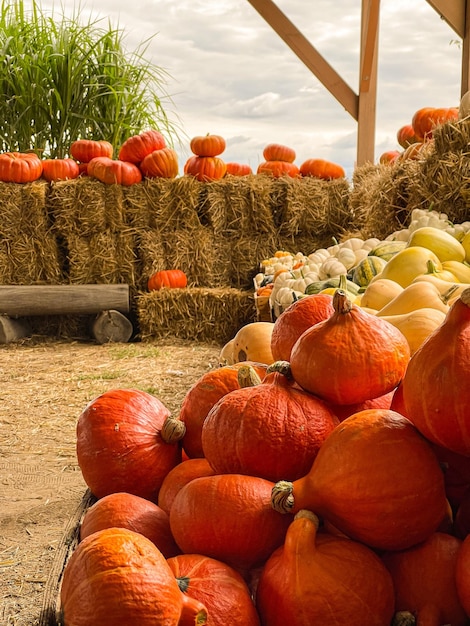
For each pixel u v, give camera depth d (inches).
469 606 28.2
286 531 31.8
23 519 106.7
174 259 281.6
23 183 274.2
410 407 30.7
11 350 255.3
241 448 33.8
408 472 29.6
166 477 40.9
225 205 283.7
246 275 288.2
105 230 276.8
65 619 27.8
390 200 184.2
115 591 26.9
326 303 45.9
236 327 267.6
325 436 34.1
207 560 30.9
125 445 42.2
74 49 309.1
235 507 31.5
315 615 27.9
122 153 285.6
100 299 269.0
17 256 273.9
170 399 179.3
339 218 288.8
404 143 285.0
